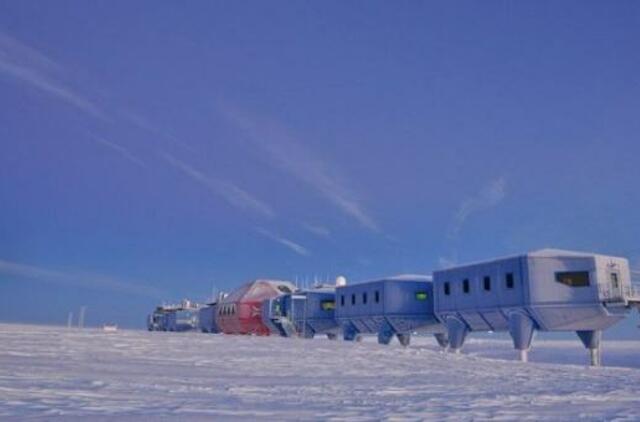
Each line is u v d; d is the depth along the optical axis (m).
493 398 12.72
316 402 11.37
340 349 31.89
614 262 44.94
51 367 16.69
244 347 30.17
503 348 89.75
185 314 101.56
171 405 10.11
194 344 30.16
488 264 48.88
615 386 16.86
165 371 17.45
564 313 44.16
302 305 73.31
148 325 119.25
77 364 18.06
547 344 125.38
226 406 10.27
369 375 19.42
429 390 14.68
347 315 63.94
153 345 27.88
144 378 15.06
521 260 45.84
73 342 27.05
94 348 24.42
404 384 16.47
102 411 9.03
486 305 48.28
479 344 106.94
